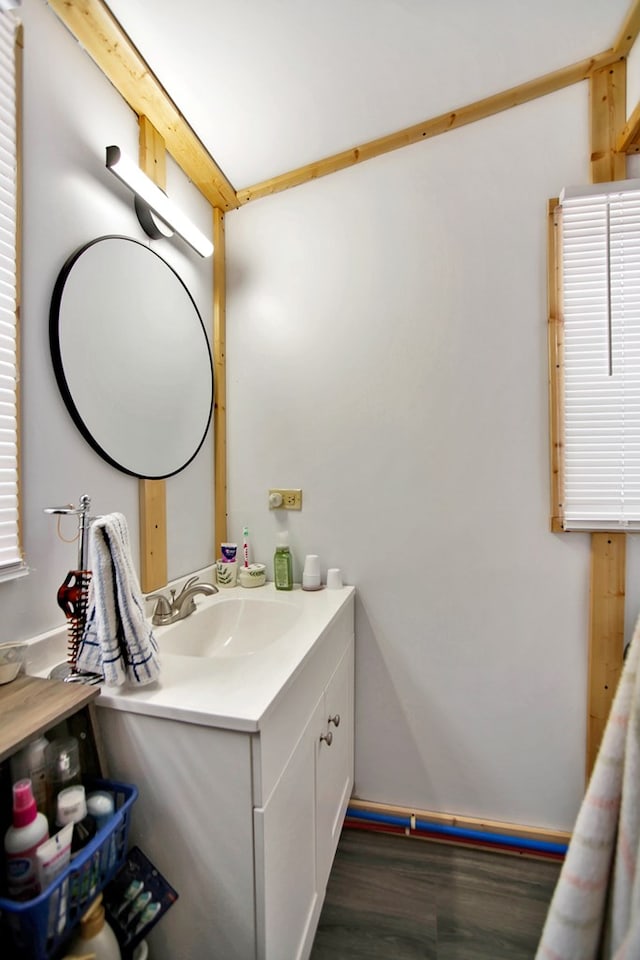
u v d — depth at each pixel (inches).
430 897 55.2
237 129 60.1
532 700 62.8
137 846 35.5
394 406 66.2
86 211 45.1
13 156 36.9
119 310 49.3
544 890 56.3
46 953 25.7
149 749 34.9
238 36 48.7
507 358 62.4
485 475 63.4
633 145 57.1
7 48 36.3
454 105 60.7
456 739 65.3
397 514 66.4
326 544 69.1
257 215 71.1
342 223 67.7
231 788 33.3
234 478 72.6
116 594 36.5
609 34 53.7
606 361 59.4
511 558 62.9
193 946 35.2
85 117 44.9
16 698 32.1
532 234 61.2
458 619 64.8
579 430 60.4
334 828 54.9
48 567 40.6
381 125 62.6
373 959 47.8
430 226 64.6
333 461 68.5
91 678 36.9
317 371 68.9
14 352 37.1
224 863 33.9
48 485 40.8
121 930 32.1
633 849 20.6
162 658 42.2
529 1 48.8
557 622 61.8
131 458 51.1
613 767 22.3
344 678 61.2
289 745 38.9
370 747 68.0
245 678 38.0
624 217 58.4
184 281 62.7
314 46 51.0
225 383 72.4
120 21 44.4
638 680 21.4
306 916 43.6
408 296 65.4
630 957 18.4
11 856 26.1
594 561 60.2
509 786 63.7
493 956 48.2
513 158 61.6
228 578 67.9
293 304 69.8
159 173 56.0
